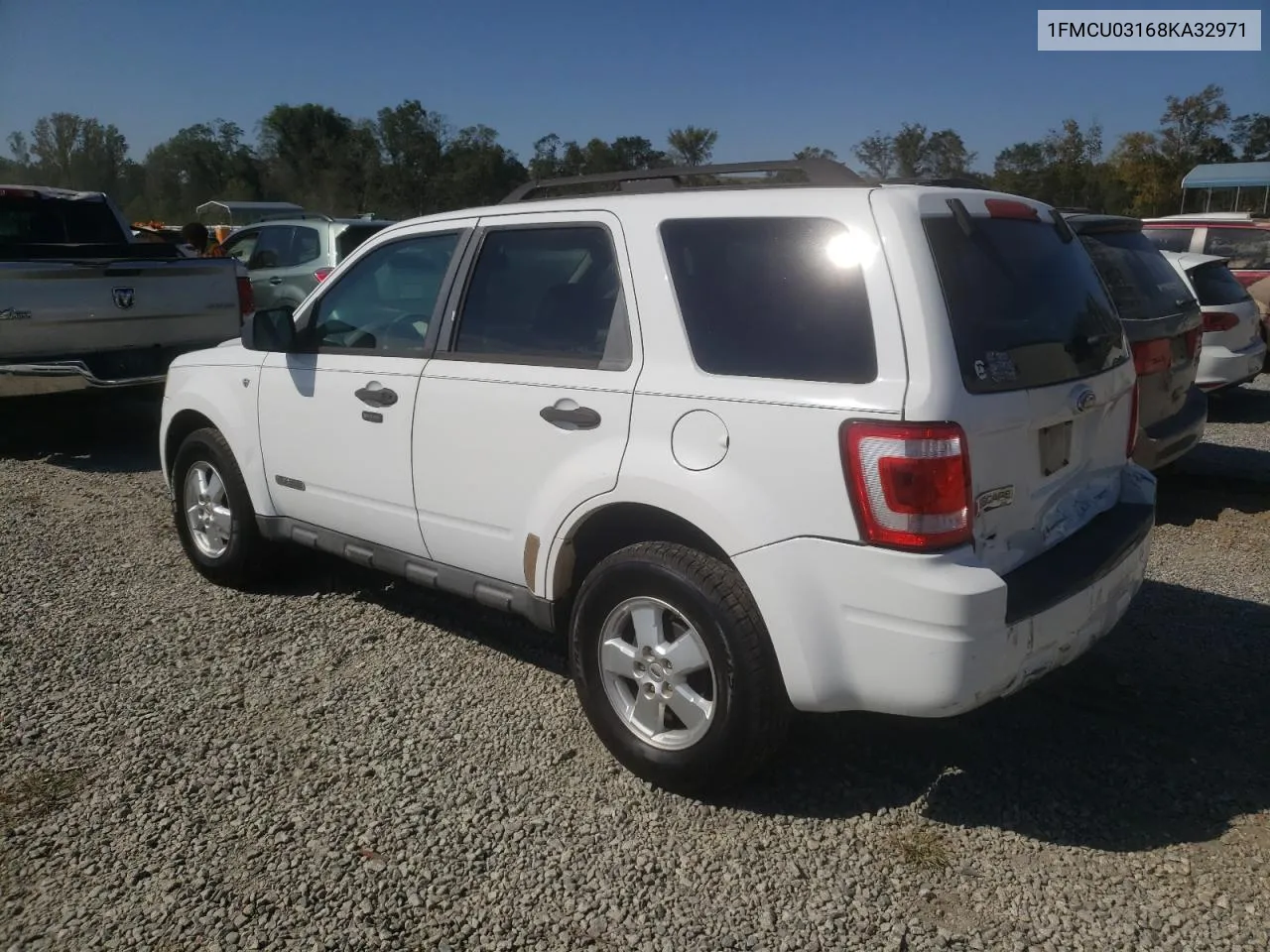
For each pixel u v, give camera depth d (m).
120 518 6.70
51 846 3.27
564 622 3.90
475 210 4.21
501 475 3.86
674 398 3.33
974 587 2.87
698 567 3.31
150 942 2.85
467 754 3.79
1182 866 3.12
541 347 3.82
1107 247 6.16
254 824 3.37
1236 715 3.99
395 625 4.93
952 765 3.67
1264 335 11.55
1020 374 3.17
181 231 15.52
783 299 3.20
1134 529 3.63
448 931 2.89
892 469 2.89
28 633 4.83
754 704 3.24
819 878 3.09
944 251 3.10
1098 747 3.78
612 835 3.31
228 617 5.03
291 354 4.77
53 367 7.90
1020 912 2.94
